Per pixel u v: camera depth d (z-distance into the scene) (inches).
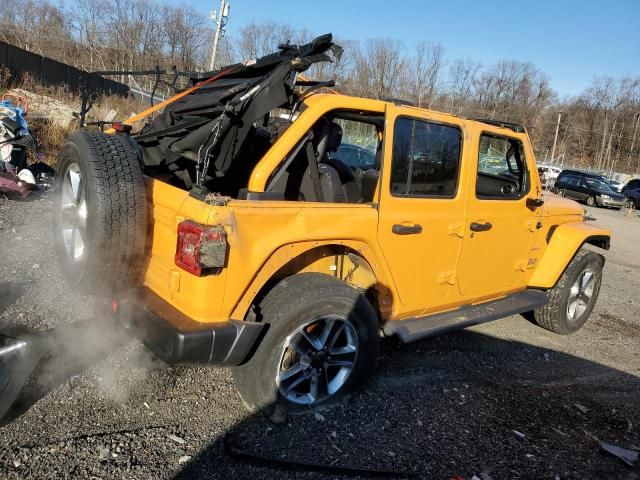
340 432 128.3
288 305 120.5
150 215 126.0
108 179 119.1
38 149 429.7
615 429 150.6
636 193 1091.3
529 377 177.2
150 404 126.7
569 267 214.2
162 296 120.3
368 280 146.3
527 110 2876.5
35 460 103.2
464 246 163.6
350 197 154.4
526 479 122.3
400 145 139.9
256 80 124.1
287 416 128.6
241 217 111.0
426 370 169.8
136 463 106.9
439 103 2006.6
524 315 244.8
